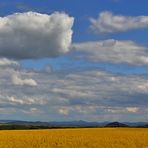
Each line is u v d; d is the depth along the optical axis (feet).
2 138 168.96
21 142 148.46
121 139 161.79
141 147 133.39
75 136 182.91
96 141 152.15
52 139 162.09
